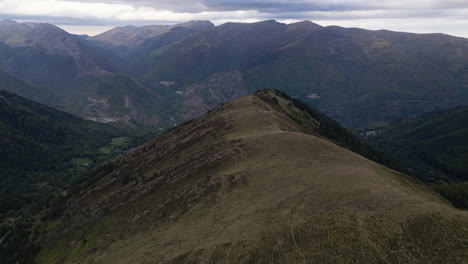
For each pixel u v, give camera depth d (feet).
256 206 240.53
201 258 197.98
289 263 166.91
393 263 147.95
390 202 182.39
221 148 390.42
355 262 153.79
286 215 206.18
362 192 200.34
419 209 169.07
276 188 257.34
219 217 254.88
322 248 167.22
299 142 341.21
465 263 136.77
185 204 309.83
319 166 278.26
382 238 160.04
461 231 150.41
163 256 227.40
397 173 325.01
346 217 180.04
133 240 303.48
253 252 183.21
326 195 211.61
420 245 151.53
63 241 402.52
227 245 198.70
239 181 295.69
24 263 393.29
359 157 316.40
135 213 361.30
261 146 352.69
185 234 253.24
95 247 338.54
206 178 329.72
